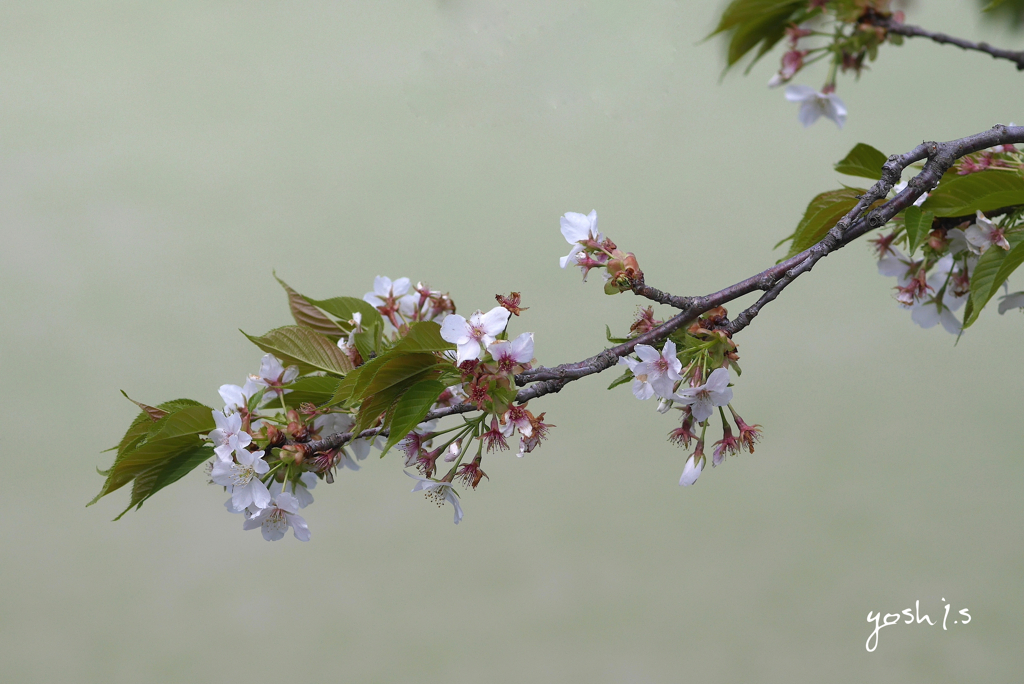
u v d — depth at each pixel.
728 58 2.47
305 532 2.50
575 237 2.48
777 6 2.44
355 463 2.54
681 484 2.49
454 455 2.49
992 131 2.51
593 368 2.46
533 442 2.46
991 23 2.51
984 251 2.52
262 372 2.53
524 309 2.46
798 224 2.57
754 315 2.48
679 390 2.47
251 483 2.48
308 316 2.57
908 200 2.49
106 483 2.48
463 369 2.45
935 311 2.59
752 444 2.49
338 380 2.51
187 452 2.50
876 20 2.44
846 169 2.56
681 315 2.47
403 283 2.60
